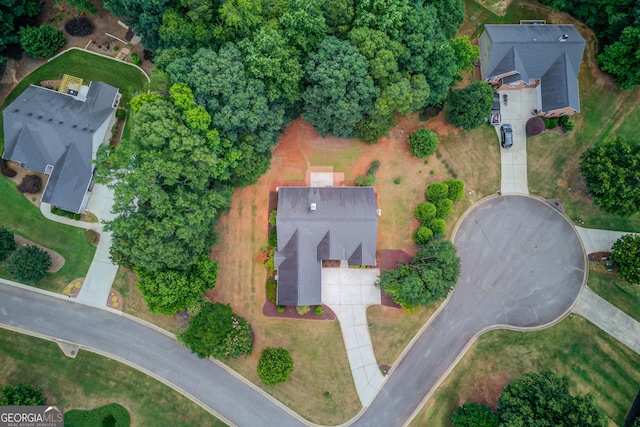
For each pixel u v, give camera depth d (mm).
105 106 54875
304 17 45344
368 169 56750
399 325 55281
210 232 53094
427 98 53469
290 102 50625
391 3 47031
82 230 55312
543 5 59406
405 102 49000
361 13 47750
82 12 57656
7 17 52906
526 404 47875
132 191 43094
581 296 56594
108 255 55125
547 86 56094
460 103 52906
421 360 55062
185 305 50094
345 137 54500
